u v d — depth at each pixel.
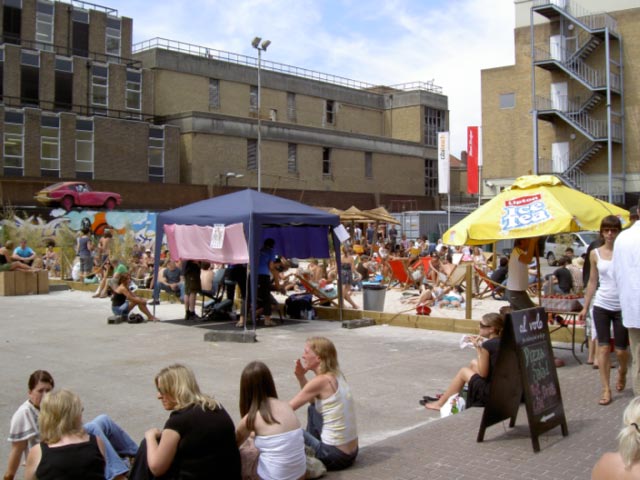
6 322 15.55
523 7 50.94
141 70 55.59
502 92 51.88
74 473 4.62
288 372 10.27
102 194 42.44
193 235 14.93
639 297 6.63
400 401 8.62
